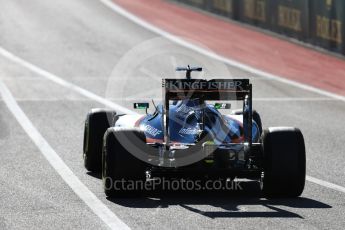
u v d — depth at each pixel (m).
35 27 122.81
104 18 132.50
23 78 88.69
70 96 78.69
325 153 55.94
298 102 78.88
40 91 81.19
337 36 105.06
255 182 46.25
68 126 64.06
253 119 49.78
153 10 142.75
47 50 106.62
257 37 119.94
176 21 132.88
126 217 38.22
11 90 81.56
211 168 42.09
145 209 39.66
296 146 41.47
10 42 111.56
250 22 128.12
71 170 48.91
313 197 42.88
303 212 39.44
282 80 91.62
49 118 67.56
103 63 98.56
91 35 117.88
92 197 42.12
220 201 41.50
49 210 39.59
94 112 48.25
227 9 134.75
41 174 47.75
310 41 111.62
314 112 73.69
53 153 53.97
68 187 44.47
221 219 37.94
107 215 38.56
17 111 70.62
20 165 50.25
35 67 95.62
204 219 37.91
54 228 36.56
